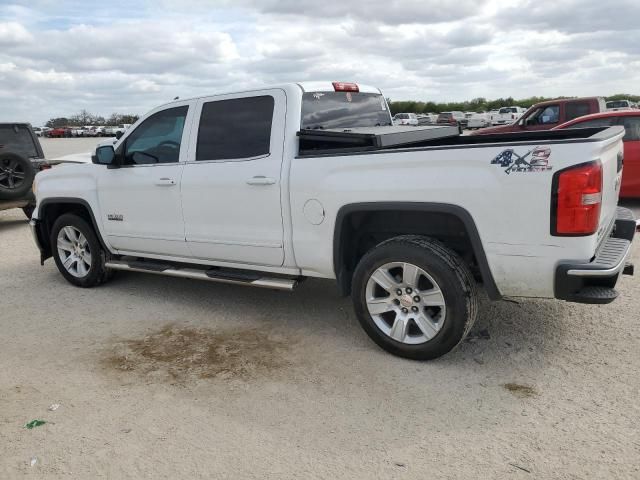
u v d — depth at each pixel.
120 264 5.66
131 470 2.87
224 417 3.32
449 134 5.30
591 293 3.36
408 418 3.23
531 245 3.38
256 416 3.32
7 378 3.92
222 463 2.89
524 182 3.32
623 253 3.55
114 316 5.09
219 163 4.64
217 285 5.86
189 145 4.88
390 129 4.75
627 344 4.03
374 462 2.85
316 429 3.16
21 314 5.26
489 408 3.29
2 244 8.64
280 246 4.39
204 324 4.80
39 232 6.30
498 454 2.87
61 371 4.01
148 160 5.23
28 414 3.43
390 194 3.76
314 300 5.28
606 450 2.85
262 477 2.77
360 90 5.30
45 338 4.64
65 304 5.50
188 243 4.99
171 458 2.95
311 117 4.52
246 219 4.54
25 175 9.60
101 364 4.10
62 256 6.11
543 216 3.30
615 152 3.88
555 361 3.83
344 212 3.97
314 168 4.09
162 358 4.16
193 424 3.26
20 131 10.48
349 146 4.10
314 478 2.75
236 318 4.91
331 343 4.29
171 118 5.05
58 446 3.10
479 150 3.45
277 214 4.34
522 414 3.21
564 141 3.23
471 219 3.52
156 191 5.08
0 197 9.34
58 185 5.91
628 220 4.27
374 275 3.93
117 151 5.38
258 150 4.47
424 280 3.84
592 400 3.32
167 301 5.44
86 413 3.42
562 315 4.60
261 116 4.49
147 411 3.43
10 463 2.96
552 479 2.66
